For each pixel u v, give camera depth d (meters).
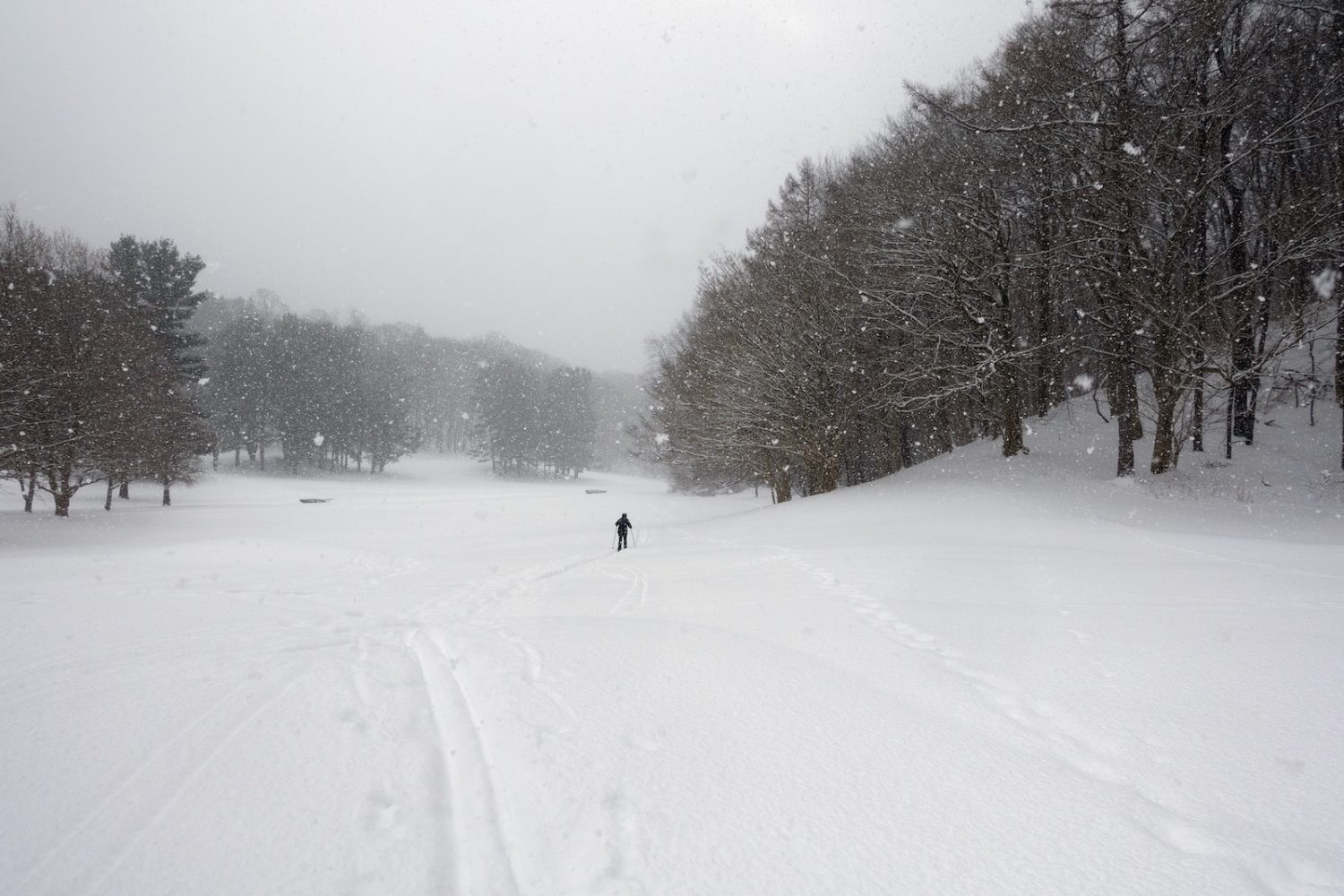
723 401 27.59
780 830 2.99
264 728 4.41
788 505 26.39
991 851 2.75
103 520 32.34
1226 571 8.79
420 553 19.83
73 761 3.93
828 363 26.53
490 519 36.94
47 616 8.23
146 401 36.09
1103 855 2.69
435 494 64.31
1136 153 18.73
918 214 24.50
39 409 28.69
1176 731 3.81
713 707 4.45
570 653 5.85
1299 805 2.99
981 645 5.60
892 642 5.85
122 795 3.54
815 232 28.56
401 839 3.12
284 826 3.23
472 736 4.27
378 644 6.69
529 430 96.19
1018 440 24.81
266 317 102.38
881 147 30.12
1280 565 9.27
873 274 26.02
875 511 20.05
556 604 9.20
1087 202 20.78
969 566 9.66
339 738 4.23
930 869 2.65
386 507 46.38
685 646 5.91
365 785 3.62
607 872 2.77
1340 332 21.02
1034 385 30.25
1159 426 20.45
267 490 58.16
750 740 3.92
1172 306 19.50
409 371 108.06
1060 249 21.06
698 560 13.63
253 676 5.51
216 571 14.12
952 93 27.00
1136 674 4.74
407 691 5.14
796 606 7.56
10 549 22.80
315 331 78.62
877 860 2.73
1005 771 3.45
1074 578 8.47
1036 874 2.59
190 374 52.84
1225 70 19.11
